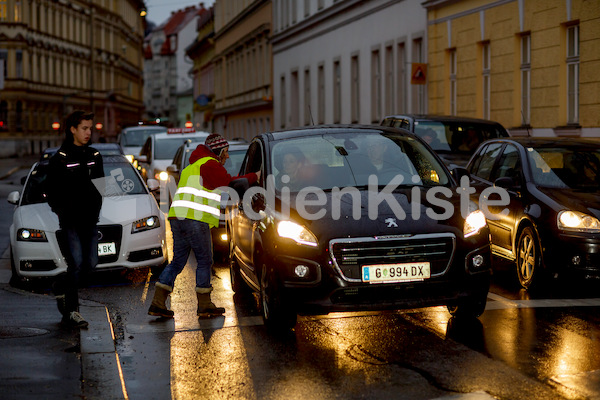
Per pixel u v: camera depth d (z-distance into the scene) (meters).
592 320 9.23
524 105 24.77
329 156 10.05
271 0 56.62
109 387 7.07
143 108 148.62
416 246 8.57
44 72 93.31
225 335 8.93
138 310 10.43
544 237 10.75
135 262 12.50
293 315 8.74
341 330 8.96
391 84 35.53
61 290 9.41
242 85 68.56
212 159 9.88
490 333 8.67
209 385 7.17
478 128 18.39
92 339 8.66
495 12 25.89
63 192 9.20
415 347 8.18
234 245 11.07
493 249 12.27
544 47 23.33
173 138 28.09
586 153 12.06
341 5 40.47
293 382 7.17
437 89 30.17
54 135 96.44
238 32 69.94
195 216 9.78
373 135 10.56
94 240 9.36
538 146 12.29
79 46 105.25
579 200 10.84
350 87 40.16
